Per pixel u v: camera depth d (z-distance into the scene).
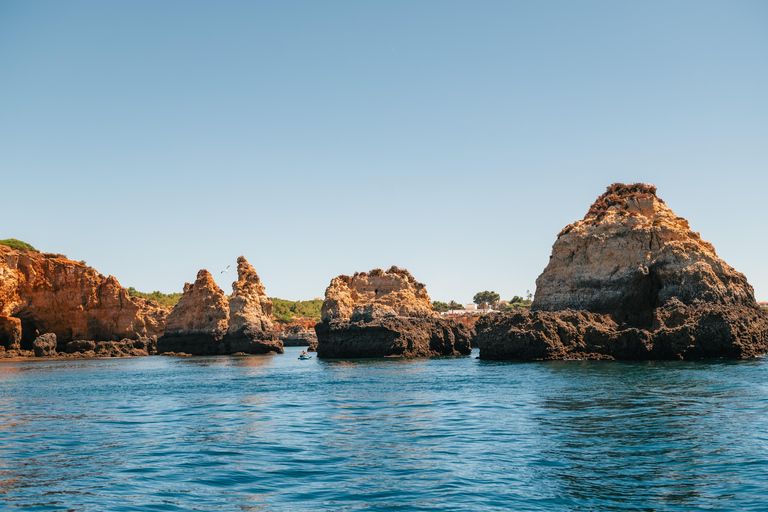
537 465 25.94
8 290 124.44
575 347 77.38
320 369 85.50
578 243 86.06
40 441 33.53
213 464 27.45
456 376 63.56
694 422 33.34
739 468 24.53
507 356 81.00
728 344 68.31
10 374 83.81
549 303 86.12
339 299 124.38
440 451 28.97
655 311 74.38
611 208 88.69
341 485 23.81
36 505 22.00
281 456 28.81
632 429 32.22
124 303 143.62
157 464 27.66
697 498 21.34
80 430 36.97
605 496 21.78
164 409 46.03
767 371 55.41
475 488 22.98
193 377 76.19
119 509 21.41
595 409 38.62
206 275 151.12
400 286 127.62
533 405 41.25
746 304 75.81
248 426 37.44
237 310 147.62
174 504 21.89
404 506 21.25
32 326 135.25
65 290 135.62
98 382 70.19
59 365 104.94
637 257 80.81
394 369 79.69
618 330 78.06
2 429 37.47
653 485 22.83
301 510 21.03
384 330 109.44
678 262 77.06
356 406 44.97
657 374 56.06
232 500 22.22
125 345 139.50
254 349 145.12
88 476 25.78
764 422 32.69
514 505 21.09
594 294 82.56
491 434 32.44
